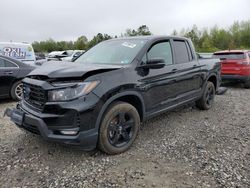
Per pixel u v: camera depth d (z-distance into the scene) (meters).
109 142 3.66
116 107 3.65
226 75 9.98
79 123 3.27
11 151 3.85
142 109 4.11
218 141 4.31
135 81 3.88
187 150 3.94
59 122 3.28
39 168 3.39
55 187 2.98
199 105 6.18
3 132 4.62
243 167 3.42
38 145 4.06
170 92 4.73
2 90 7.00
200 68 5.71
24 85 3.91
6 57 7.13
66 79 3.36
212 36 60.19
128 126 3.90
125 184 3.04
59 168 3.40
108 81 3.54
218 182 3.07
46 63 4.25
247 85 9.89
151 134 4.60
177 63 5.00
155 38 4.61
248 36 57.69
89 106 3.30
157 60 4.04
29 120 3.49
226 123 5.30
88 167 3.42
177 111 6.14
